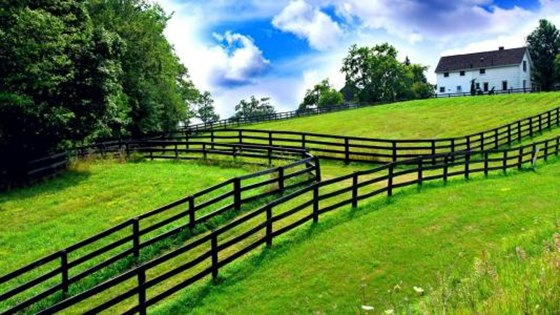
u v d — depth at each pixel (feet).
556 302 15.66
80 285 38.93
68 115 78.23
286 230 42.68
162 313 32.78
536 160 78.38
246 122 194.90
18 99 70.79
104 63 84.12
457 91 275.18
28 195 65.51
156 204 57.31
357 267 36.47
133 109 140.15
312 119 181.57
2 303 36.88
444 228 42.93
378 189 56.24
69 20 82.74
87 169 80.89
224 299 33.86
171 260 42.27
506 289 18.12
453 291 21.12
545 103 154.40
